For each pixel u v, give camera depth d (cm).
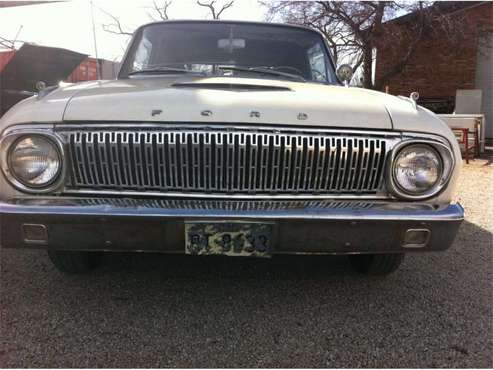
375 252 236
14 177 227
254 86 266
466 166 956
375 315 270
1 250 359
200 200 232
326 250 231
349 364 222
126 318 258
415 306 283
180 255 353
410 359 227
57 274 315
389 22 1609
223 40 364
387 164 236
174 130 227
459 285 316
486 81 1636
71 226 222
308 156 231
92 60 1249
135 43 366
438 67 1692
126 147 227
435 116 256
